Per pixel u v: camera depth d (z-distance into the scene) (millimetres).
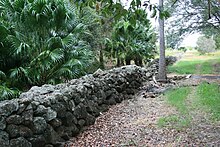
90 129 4484
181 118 4738
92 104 5023
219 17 13805
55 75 7141
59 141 3658
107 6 2865
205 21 14531
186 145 3527
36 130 3256
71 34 7371
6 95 4766
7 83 6250
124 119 5047
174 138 3812
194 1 14164
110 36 13625
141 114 5387
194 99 6336
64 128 3834
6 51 6625
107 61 15148
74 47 7668
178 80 10789
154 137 3920
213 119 4578
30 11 7078
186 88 8055
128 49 14531
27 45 6785
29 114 3199
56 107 3695
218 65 16422
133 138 3932
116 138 3984
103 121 4949
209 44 26875
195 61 19453
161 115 5129
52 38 7062
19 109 3098
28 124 3170
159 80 10281
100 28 11422
